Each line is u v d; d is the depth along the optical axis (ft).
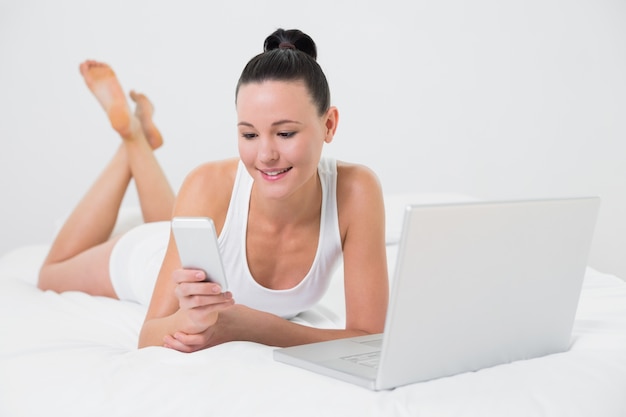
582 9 11.76
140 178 9.00
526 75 12.01
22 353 5.35
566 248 4.77
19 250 9.71
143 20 12.00
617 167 11.80
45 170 12.08
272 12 12.04
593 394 4.35
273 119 4.89
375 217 5.94
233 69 12.07
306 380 4.37
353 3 12.07
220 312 5.32
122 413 4.21
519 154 12.16
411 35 12.09
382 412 3.95
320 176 5.82
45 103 11.98
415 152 12.30
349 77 12.19
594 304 6.21
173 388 4.34
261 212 5.77
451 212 4.09
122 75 12.09
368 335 5.44
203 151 12.19
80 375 4.69
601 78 11.81
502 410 4.06
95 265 7.82
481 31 12.02
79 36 11.93
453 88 12.15
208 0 11.98
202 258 4.52
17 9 11.81
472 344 4.52
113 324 6.52
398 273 3.97
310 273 6.00
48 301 7.19
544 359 4.84
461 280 4.26
